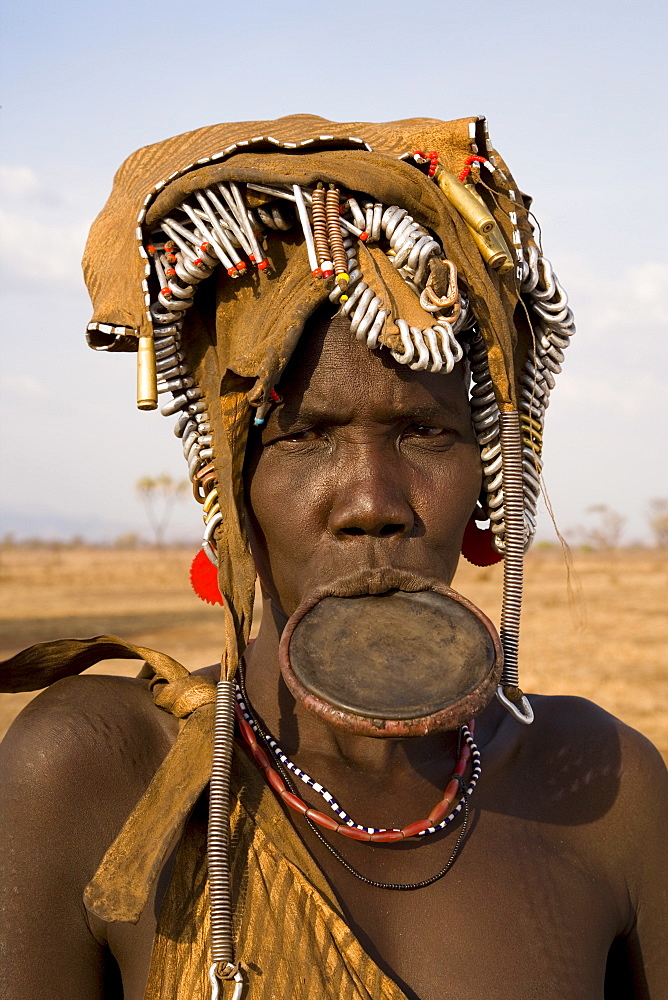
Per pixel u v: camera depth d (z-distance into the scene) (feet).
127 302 5.88
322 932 5.38
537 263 6.47
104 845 5.70
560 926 5.93
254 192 5.68
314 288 5.50
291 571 5.89
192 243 5.80
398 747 6.26
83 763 5.84
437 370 5.46
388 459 5.79
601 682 60.03
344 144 5.87
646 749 6.85
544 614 110.83
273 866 5.53
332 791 6.16
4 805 5.71
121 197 6.33
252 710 6.39
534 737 6.77
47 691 6.23
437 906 5.83
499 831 6.24
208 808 5.73
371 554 5.70
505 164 6.46
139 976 5.49
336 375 5.63
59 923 5.52
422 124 6.40
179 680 6.16
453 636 5.51
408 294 5.64
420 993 5.56
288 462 5.81
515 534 6.16
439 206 5.78
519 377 6.66
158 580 203.82
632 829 6.53
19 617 111.96
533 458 6.67
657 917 6.49
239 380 5.57
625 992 6.59
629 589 154.20
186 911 5.41
